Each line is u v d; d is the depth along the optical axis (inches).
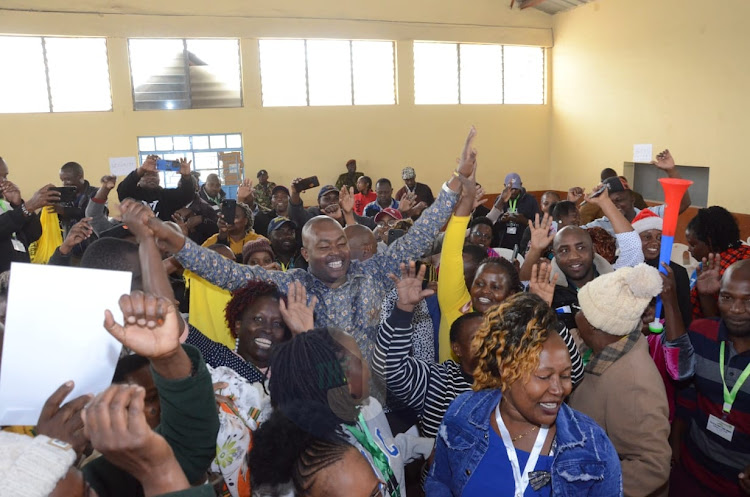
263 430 45.8
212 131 420.5
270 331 75.6
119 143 400.8
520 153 506.0
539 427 54.3
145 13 394.6
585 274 106.2
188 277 105.3
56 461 29.0
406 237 98.3
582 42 467.8
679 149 390.9
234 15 412.8
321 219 93.6
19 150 382.0
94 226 159.9
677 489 83.9
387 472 47.5
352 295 90.1
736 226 129.4
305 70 441.7
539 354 51.3
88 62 392.5
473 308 91.0
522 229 219.3
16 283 38.8
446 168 484.1
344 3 438.3
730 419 75.2
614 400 68.8
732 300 73.3
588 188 474.9
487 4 474.9
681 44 382.3
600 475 51.9
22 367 39.2
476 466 55.2
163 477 33.2
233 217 168.2
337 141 451.5
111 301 41.1
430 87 478.0
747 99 343.0
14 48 377.4
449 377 78.8
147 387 51.1
